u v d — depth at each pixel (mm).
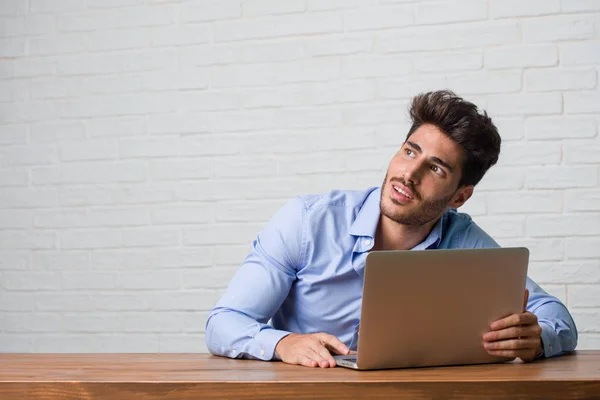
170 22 3162
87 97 3225
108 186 3195
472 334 1568
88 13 3236
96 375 1373
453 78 2926
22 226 3262
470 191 1959
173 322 3119
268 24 3074
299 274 1912
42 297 3232
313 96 3027
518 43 2889
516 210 2871
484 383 1301
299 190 3027
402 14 2969
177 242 3125
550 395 1312
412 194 1814
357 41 3000
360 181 2979
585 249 2828
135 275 3156
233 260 3076
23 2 3287
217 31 3119
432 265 1477
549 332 1754
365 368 1465
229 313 1775
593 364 1603
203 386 1289
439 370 1476
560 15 2865
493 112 2896
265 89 3068
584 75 2850
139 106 3178
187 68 3141
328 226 1907
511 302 1598
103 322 3178
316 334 1632
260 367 1513
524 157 2873
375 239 1921
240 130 3084
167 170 3145
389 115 2965
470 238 2031
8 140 3283
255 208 3062
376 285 1436
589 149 2838
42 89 3264
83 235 3209
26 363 1590
